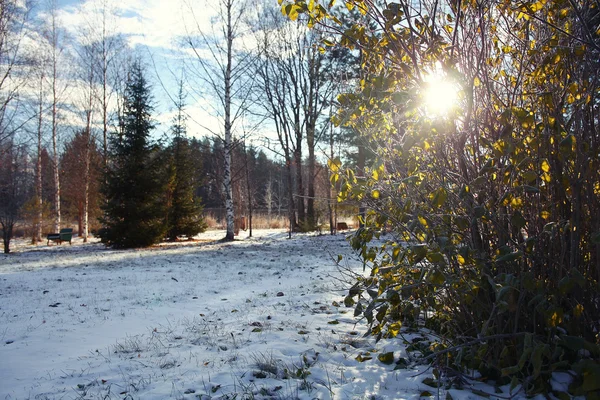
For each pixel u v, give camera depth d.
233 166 35.66
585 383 2.78
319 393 3.35
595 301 3.37
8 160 25.33
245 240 22.30
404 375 3.65
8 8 19.08
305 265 11.59
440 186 3.25
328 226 25.83
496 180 3.41
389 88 3.63
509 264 3.32
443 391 3.33
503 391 3.27
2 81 19.30
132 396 3.41
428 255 3.07
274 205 51.88
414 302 4.06
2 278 10.16
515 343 3.40
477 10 3.37
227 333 5.09
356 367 3.91
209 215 42.25
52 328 5.62
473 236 3.38
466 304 3.59
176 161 25.39
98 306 6.90
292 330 5.09
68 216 37.66
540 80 3.40
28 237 31.42
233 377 3.71
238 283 8.93
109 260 13.74
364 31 3.72
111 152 21.16
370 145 4.11
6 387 3.70
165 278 9.70
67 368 4.14
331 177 3.73
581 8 3.25
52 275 10.52
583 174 3.14
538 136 3.19
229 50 21.56
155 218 20.33
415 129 3.64
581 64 3.31
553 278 3.30
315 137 25.14
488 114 3.54
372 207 3.65
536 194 3.39
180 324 5.70
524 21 3.69
